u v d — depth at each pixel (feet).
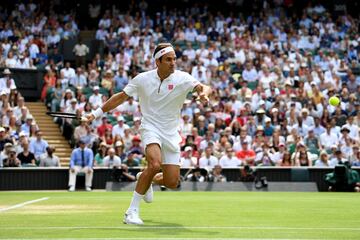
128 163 83.97
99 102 98.17
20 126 92.27
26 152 85.71
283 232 30.19
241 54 119.85
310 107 100.94
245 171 82.58
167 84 33.42
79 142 84.02
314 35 130.11
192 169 82.64
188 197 63.82
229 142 88.99
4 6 132.26
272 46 124.98
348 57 125.70
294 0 142.10
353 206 50.60
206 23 132.26
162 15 132.87
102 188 85.05
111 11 137.28
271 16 134.92
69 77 107.96
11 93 99.71
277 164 86.69
